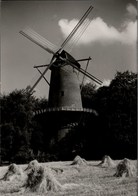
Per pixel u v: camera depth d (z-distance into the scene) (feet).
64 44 91.50
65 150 94.58
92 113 93.45
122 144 86.63
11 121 94.73
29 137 93.66
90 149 92.89
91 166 59.11
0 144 90.43
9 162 89.76
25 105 96.37
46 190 31.32
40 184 31.60
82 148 93.66
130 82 87.92
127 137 85.40
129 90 87.35
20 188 32.48
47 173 32.55
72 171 48.75
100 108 93.81
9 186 35.86
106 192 28.68
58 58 94.43
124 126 86.43
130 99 86.53
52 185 31.63
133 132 86.12
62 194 29.14
